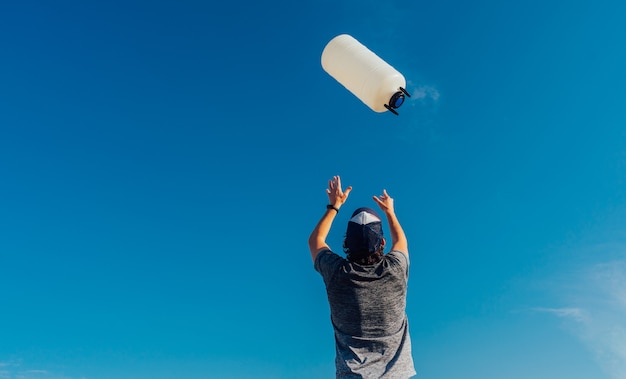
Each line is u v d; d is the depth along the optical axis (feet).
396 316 13.85
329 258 14.34
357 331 13.76
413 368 13.99
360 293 13.65
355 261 14.02
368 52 19.67
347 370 13.61
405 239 15.08
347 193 15.90
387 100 18.99
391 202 16.01
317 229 15.37
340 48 19.99
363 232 13.88
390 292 13.75
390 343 13.79
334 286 13.87
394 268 13.88
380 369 13.52
